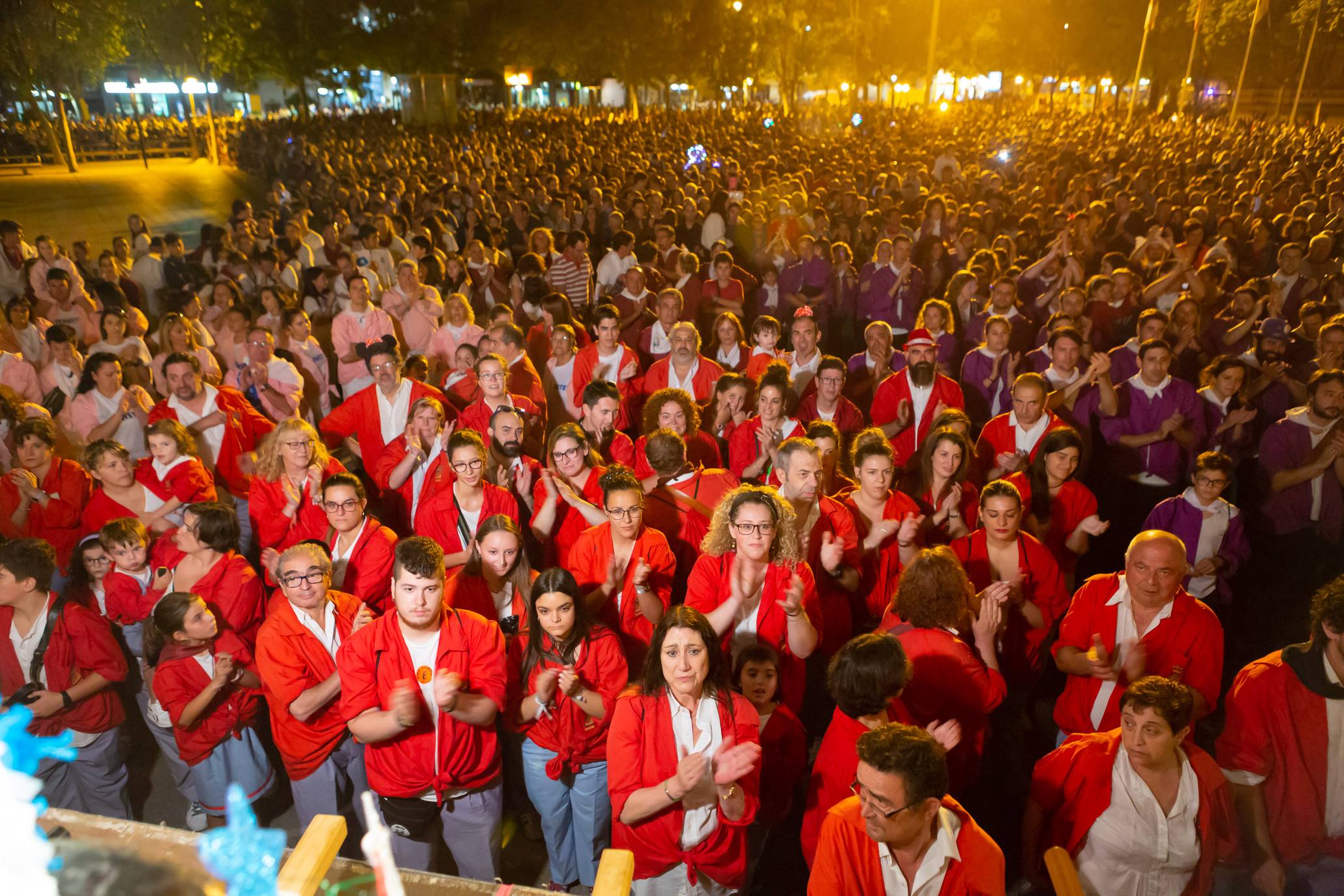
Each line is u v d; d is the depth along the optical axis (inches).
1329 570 241.4
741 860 140.3
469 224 640.4
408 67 1566.2
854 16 2064.5
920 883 111.5
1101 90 2546.8
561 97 3277.6
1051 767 135.3
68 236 999.0
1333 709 131.0
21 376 305.4
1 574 160.7
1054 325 319.3
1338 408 229.5
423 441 238.1
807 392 279.3
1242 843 137.6
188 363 267.4
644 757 133.7
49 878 69.2
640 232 633.6
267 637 157.3
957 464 219.0
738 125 1747.0
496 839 160.6
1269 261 502.9
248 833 75.2
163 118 2551.7
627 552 187.5
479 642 148.6
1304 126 1547.7
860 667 134.0
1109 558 273.1
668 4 1672.0
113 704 175.0
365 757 150.7
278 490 220.7
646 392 314.0
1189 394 263.0
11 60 1706.4
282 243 543.8
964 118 2065.7
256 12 1576.0
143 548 193.5
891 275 447.5
